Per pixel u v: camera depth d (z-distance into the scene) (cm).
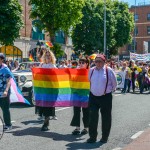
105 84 843
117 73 2441
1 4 2488
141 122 1157
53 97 993
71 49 5512
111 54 6350
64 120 1173
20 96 1064
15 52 4050
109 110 856
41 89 997
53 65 1045
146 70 2494
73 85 969
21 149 784
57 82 990
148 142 852
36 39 4450
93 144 841
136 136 932
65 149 788
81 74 959
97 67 853
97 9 5366
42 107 998
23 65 1720
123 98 1986
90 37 5262
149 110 1455
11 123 1089
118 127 1064
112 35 5591
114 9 6300
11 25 2528
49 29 3525
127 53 9088
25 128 1025
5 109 994
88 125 923
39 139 886
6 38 2544
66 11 3400
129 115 1308
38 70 1000
